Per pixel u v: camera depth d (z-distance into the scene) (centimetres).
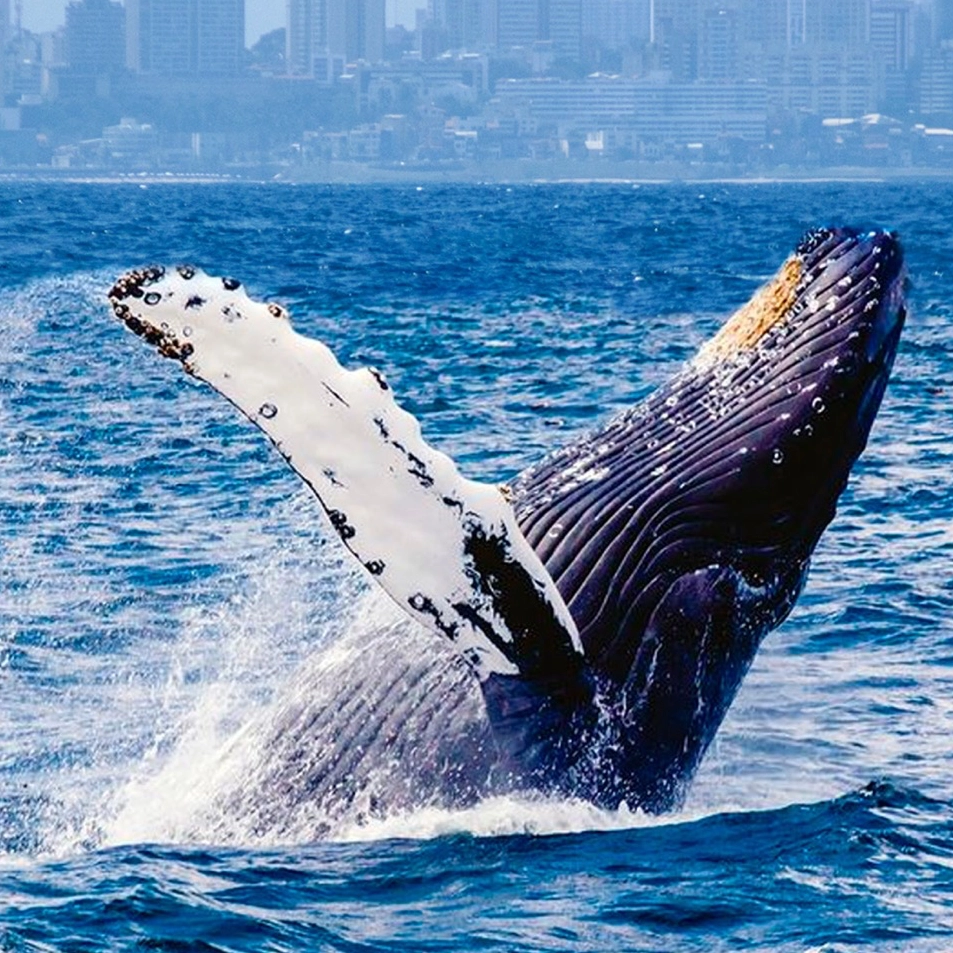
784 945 4084
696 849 4516
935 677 6569
